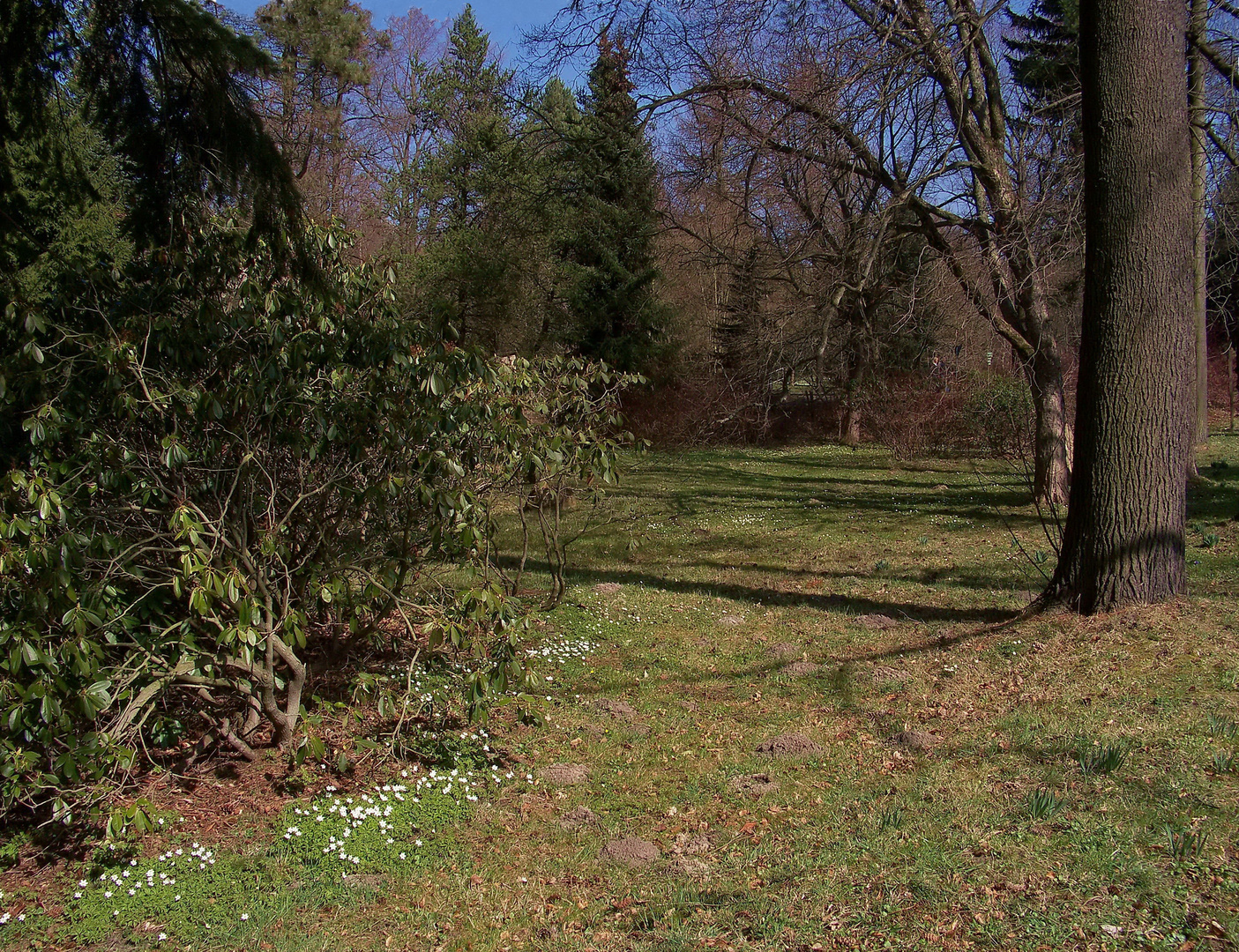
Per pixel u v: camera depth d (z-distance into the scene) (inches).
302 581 246.2
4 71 246.1
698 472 1015.0
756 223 594.6
